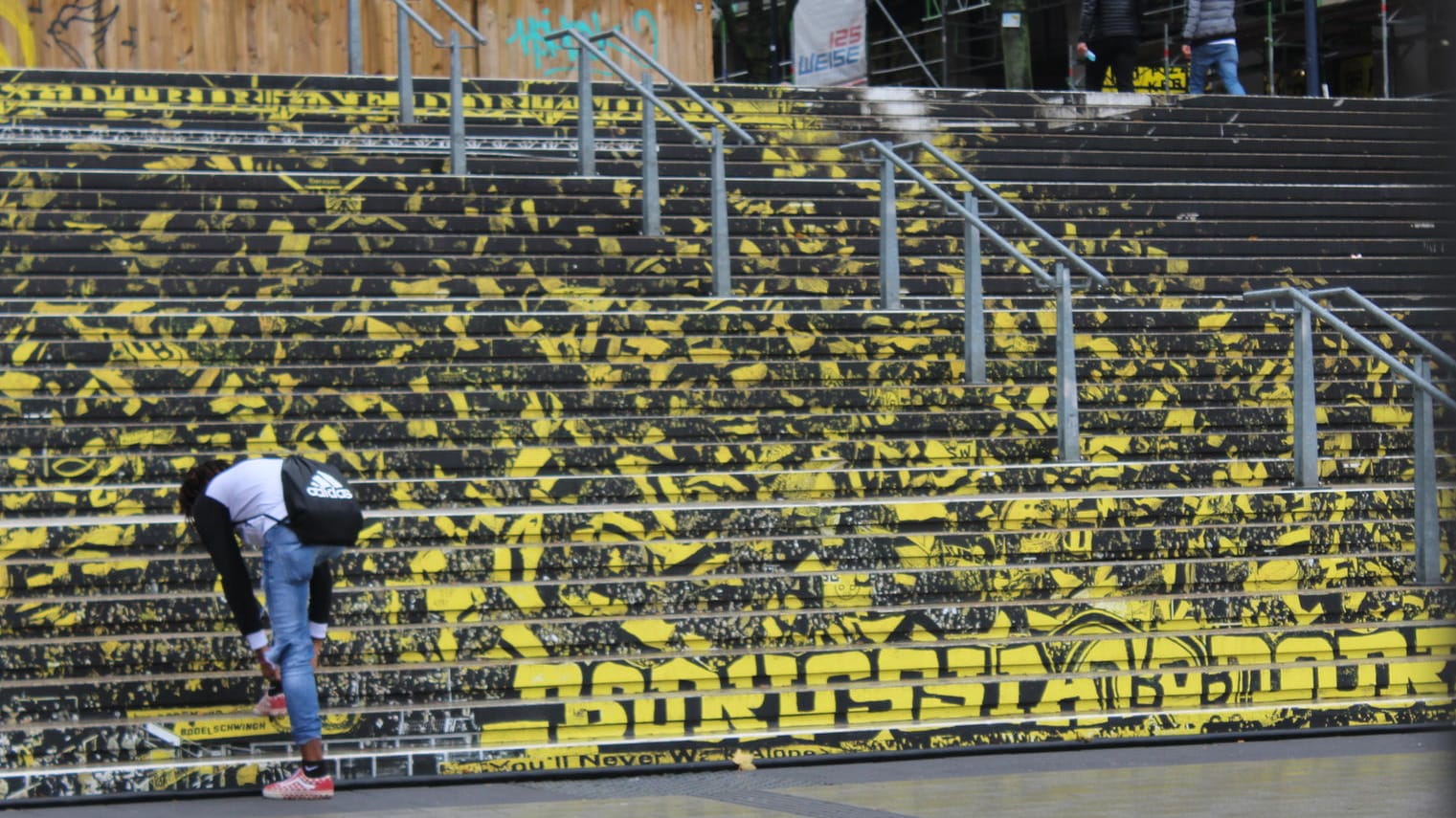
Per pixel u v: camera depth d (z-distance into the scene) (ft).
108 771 61.52
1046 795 59.31
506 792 62.03
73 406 80.89
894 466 85.97
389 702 66.69
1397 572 80.38
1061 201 120.57
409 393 84.89
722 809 57.67
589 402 86.89
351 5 145.28
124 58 143.74
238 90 124.06
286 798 60.75
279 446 81.20
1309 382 87.40
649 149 107.55
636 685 68.80
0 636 67.41
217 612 69.36
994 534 78.13
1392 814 54.60
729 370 90.02
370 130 121.49
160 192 102.89
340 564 72.28
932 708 69.62
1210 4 152.56
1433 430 80.89
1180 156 131.34
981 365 93.20
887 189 99.66
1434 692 74.28
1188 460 89.97
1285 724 71.51
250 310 91.71
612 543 75.05
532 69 156.76
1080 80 254.47
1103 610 74.95
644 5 160.35
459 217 104.37
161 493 76.18
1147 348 99.40
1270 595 76.69
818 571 76.13
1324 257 117.60
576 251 103.76
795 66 252.83
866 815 56.18
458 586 71.87
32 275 93.76
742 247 107.65
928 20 282.15
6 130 114.01
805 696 68.69
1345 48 242.58
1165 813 55.57
